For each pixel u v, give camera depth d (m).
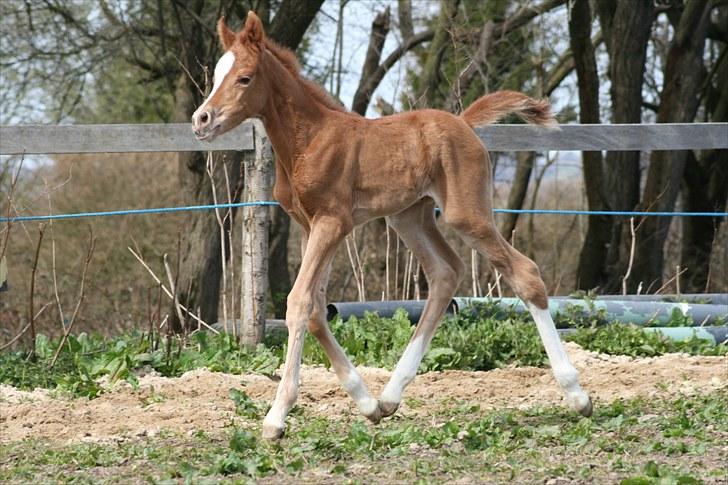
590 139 12.38
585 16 18.86
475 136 8.10
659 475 6.27
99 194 25.58
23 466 7.04
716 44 25.83
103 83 22.77
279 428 7.30
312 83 7.99
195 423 8.41
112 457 7.18
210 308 15.91
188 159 15.94
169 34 18.86
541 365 10.86
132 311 19.23
